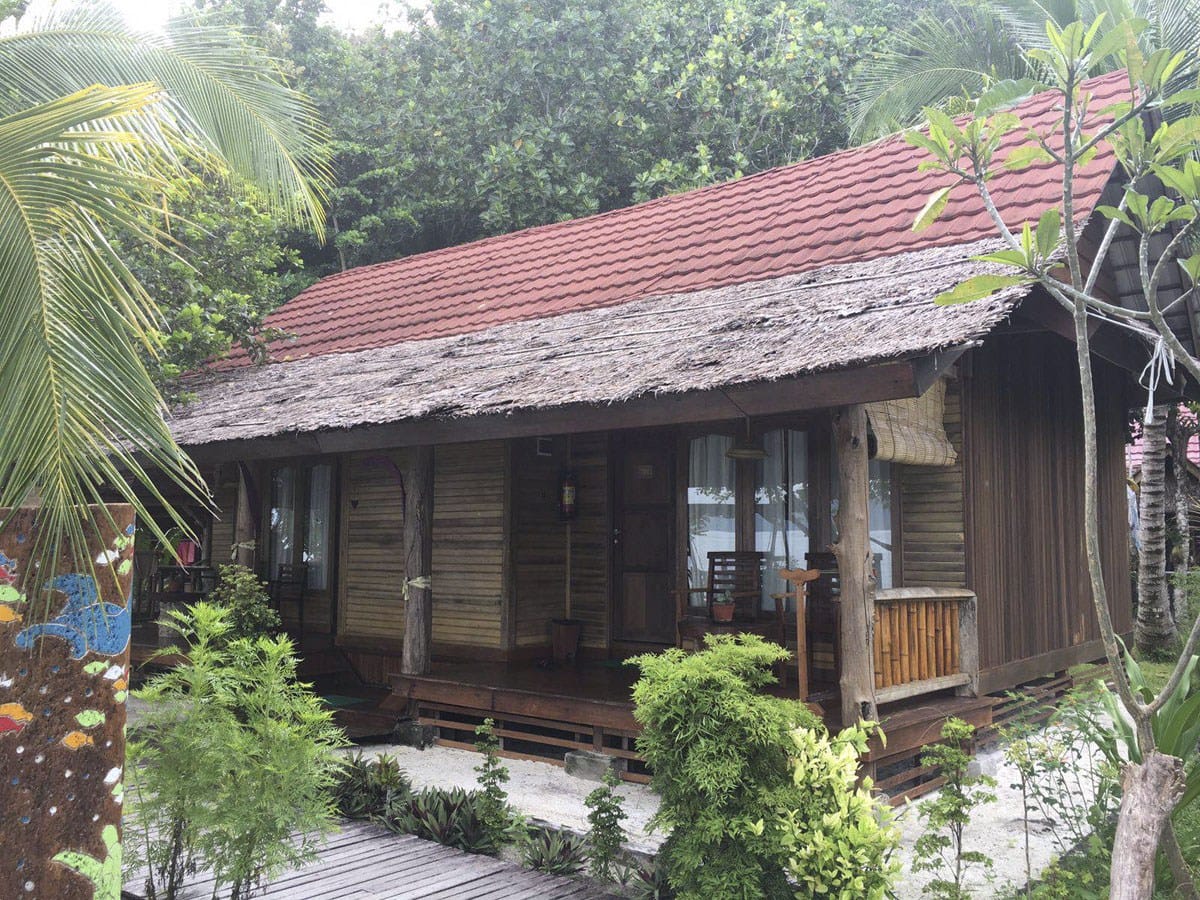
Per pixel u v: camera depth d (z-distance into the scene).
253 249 12.41
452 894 4.73
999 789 6.70
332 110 21.88
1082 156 3.80
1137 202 3.62
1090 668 10.85
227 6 21.52
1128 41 3.50
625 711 6.98
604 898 4.71
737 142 19.81
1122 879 3.35
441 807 5.68
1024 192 8.30
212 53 6.95
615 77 20.48
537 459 10.13
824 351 5.53
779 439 8.52
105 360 3.28
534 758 7.57
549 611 10.08
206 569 11.41
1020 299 5.45
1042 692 8.71
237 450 8.24
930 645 7.00
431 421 6.96
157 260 10.37
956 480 7.59
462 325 11.39
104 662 3.21
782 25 21.05
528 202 20.11
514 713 7.70
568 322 9.76
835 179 10.51
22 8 6.79
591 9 20.81
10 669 3.01
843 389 5.28
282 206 8.26
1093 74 12.23
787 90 19.89
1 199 3.34
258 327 12.22
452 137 21.23
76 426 3.13
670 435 9.35
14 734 3.01
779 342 6.14
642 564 9.52
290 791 4.01
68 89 6.20
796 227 9.94
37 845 3.04
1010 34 13.55
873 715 5.98
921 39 14.59
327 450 7.70
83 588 3.17
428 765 7.45
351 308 13.40
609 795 5.02
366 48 22.80
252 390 10.50
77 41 6.37
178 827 4.21
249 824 3.86
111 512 3.23
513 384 7.16
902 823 5.90
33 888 3.02
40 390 3.13
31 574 3.07
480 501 10.07
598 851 4.92
